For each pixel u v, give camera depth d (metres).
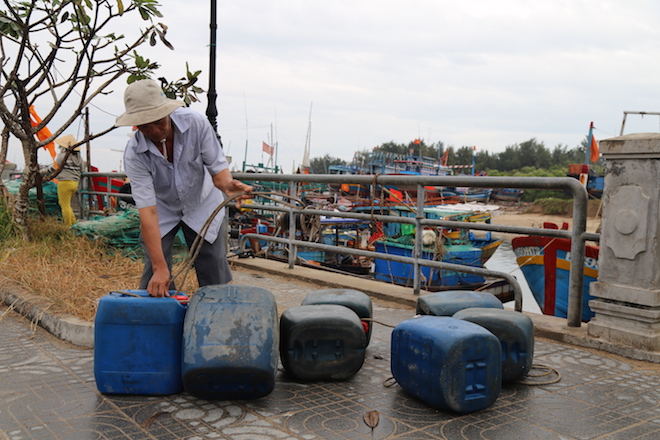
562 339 4.36
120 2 6.59
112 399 3.05
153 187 3.40
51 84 7.37
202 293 3.17
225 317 2.99
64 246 6.96
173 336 3.09
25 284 5.19
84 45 6.98
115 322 3.05
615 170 4.09
